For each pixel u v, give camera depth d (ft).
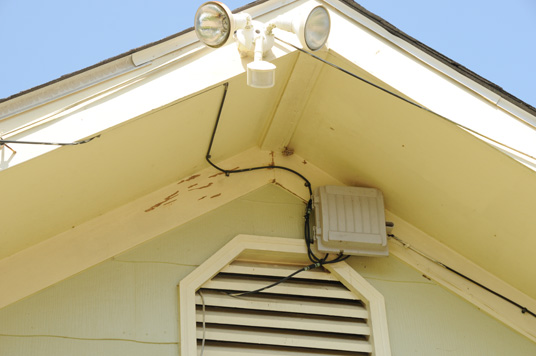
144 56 10.73
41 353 11.74
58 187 11.16
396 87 11.39
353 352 12.99
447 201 13.00
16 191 10.55
